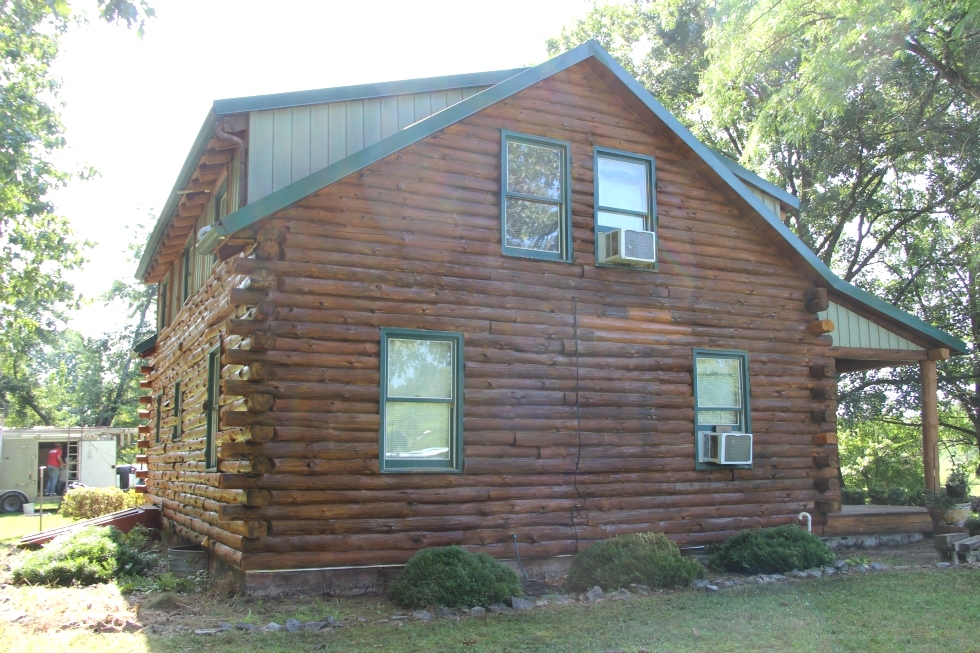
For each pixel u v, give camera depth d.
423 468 9.84
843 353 13.44
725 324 12.20
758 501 12.08
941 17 18.31
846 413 25.77
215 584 9.50
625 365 11.29
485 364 10.36
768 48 19.73
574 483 10.71
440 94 12.40
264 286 9.27
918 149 23.11
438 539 9.77
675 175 12.21
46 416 50.88
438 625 7.66
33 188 22.73
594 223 11.48
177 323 15.49
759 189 15.71
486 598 8.48
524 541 10.29
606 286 11.38
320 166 11.23
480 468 10.13
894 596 9.05
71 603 8.43
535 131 11.23
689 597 8.98
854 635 7.38
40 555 10.24
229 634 7.23
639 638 7.21
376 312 9.81
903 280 26.17
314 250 9.59
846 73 17.78
